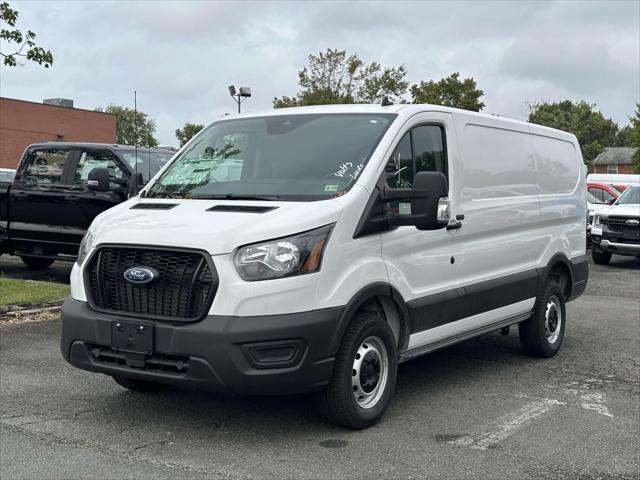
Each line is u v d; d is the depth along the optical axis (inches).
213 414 217.0
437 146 239.1
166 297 187.2
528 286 286.5
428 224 205.3
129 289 192.1
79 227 430.6
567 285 326.0
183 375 183.6
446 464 181.8
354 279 196.4
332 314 189.0
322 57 1556.3
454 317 242.1
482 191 259.1
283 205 195.8
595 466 182.9
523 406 233.3
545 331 300.2
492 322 267.6
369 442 195.9
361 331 198.4
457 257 243.9
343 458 183.9
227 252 181.9
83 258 205.2
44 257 450.9
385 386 210.1
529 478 174.2
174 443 193.2
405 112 226.2
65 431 201.5
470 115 257.1
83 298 200.5
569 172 331.0
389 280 210.1
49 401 228.4
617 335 353.4
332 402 196.5
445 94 1571.1
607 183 964.6
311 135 227.0
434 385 257.4
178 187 227.9
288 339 181.9
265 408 222.8
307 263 186.2
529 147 295.7
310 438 197.9
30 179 451.2
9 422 208.4
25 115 1737.2
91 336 194.1
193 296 183.6
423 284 227.3
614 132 4114.2
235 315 179.8
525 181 289.4
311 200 200.2
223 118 254.8
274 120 240.2
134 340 187.2
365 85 1556.3
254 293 180.2
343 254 194.4
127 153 430.3
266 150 227.3
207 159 236.1
